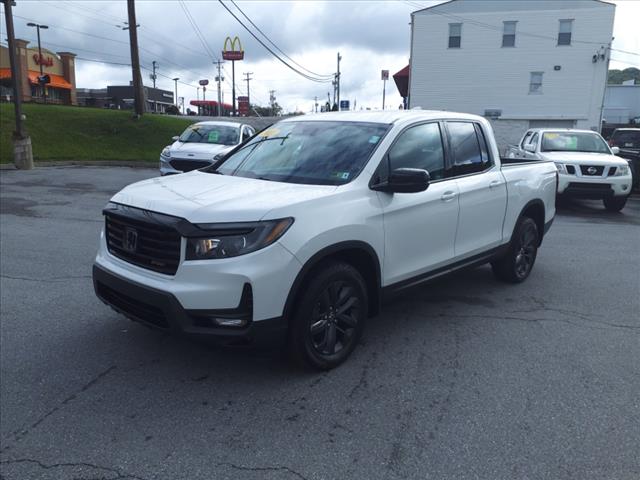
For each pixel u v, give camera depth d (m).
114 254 4.05
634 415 3.54
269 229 3.52
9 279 6.15
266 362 4.21
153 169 20.22
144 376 3.97
